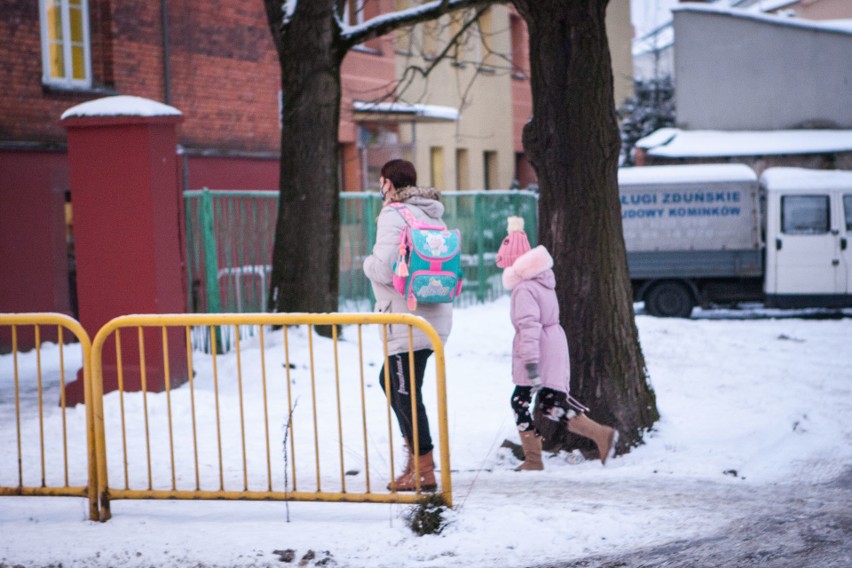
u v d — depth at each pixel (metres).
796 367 18.89
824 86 42.28
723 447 12.24
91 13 26.11
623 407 12.23
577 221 12.29
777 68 42.62
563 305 12.36
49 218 24.39
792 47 42.44
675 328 24.25
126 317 9.15
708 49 43.16
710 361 19.70
